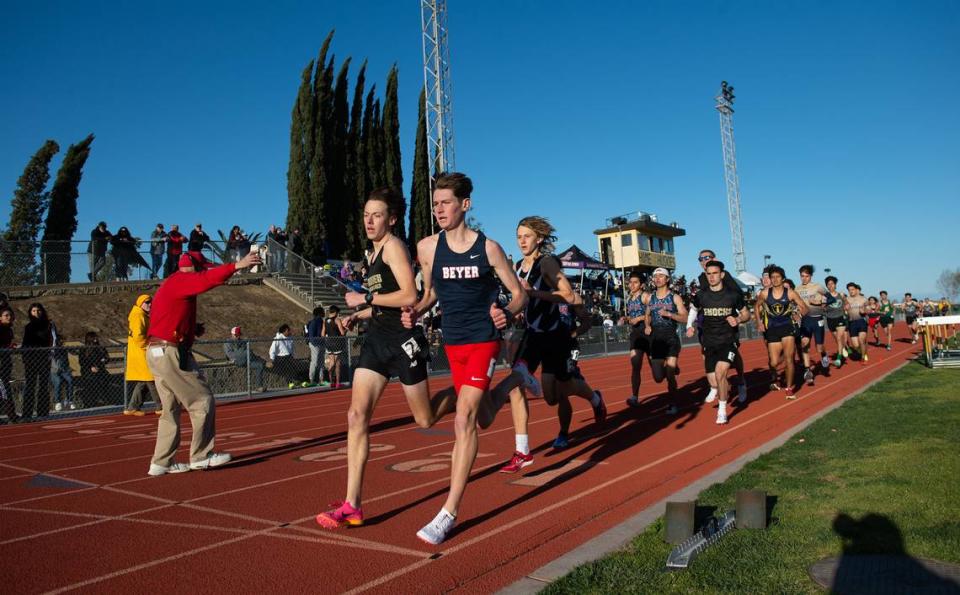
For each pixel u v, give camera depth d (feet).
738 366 32.73
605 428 27.27
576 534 13.47
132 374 36.96
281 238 89.66
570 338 22.24
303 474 20.13
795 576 10.23
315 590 10.79
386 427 30.07
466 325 13.65
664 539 12.23
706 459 20.35
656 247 165.17
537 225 20.97
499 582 11.00
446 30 116.78
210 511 15.93
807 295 46.29
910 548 11.10
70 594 10.82
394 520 14.70
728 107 174.19
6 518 15.62
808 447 20.06
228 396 44.32
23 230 94.12
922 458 17.38
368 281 14.78
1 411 34.81
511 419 30.81
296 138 123.54
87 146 98.22
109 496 17.76
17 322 56.29
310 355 50.90
